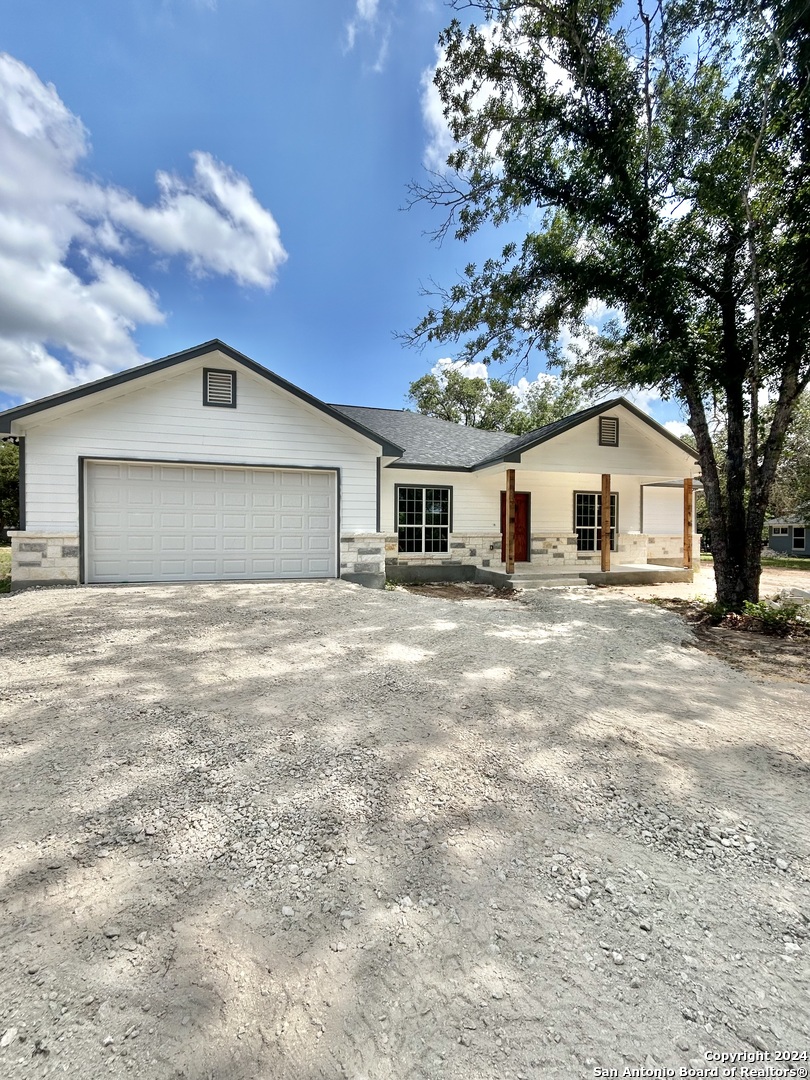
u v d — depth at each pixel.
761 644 6.42
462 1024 1.39
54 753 2.88
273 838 2.19
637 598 10.73
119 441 9.07
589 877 2.02
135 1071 1.23
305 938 1.67
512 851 2.17
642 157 8.23
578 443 12.92
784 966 1.62
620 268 8.82
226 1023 1.37
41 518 8.71
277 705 3.68
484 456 14.24
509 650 5.55
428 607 7.98
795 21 6.08
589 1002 1.47
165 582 9.43
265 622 6.33
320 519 10.45
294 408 10.16
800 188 7.43
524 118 8.64
